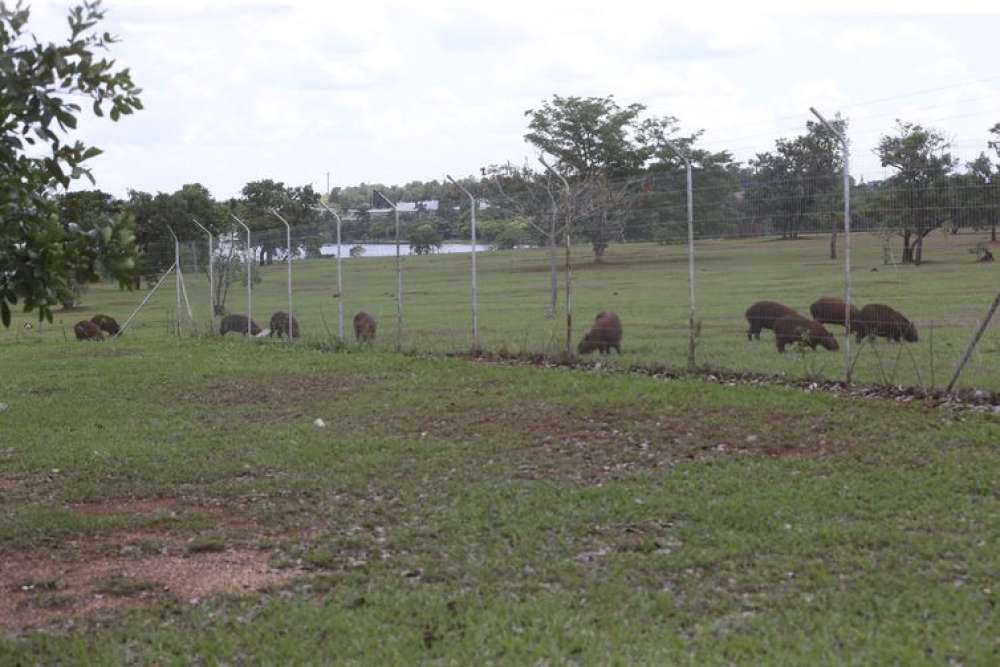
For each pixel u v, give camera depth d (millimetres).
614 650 5828
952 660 5531
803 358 15977
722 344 19547
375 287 35094
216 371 19641
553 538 8180
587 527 8422
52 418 14867
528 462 11000
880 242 20672
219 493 10227
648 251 26438
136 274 6410
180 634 6453
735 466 10219
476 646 5988
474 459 11242
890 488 9102
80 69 5680
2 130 5715
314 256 29500
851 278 21625
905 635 5871
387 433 12953
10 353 26016
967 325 19125
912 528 7977
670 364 16875
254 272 29750
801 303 22422
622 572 7258
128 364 21594
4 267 5973
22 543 8609
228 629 6508
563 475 10312
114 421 14539
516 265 34500
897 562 7203
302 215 66375
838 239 21000
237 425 13953
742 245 22703
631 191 25500
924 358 16328
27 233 5945
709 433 11836
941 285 20312
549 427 12758
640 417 12945
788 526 8125
